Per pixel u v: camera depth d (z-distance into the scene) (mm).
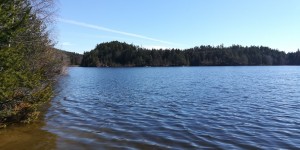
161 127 16281
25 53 17219
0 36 11719
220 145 12945
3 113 14656
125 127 16312
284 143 13250
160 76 72812
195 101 26484
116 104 25078
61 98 28719
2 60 11953
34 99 16609
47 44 24734
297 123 17266
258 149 12422
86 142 13352
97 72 102000
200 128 16031
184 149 12383
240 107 23062
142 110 21891
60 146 12766
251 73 88375
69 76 71125
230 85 44562
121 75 79438
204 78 63375
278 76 71375
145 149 12383
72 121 17828
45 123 17047
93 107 23406
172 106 23672
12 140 13562
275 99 27953
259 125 16766
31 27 17734
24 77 13711
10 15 12344
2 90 12461
